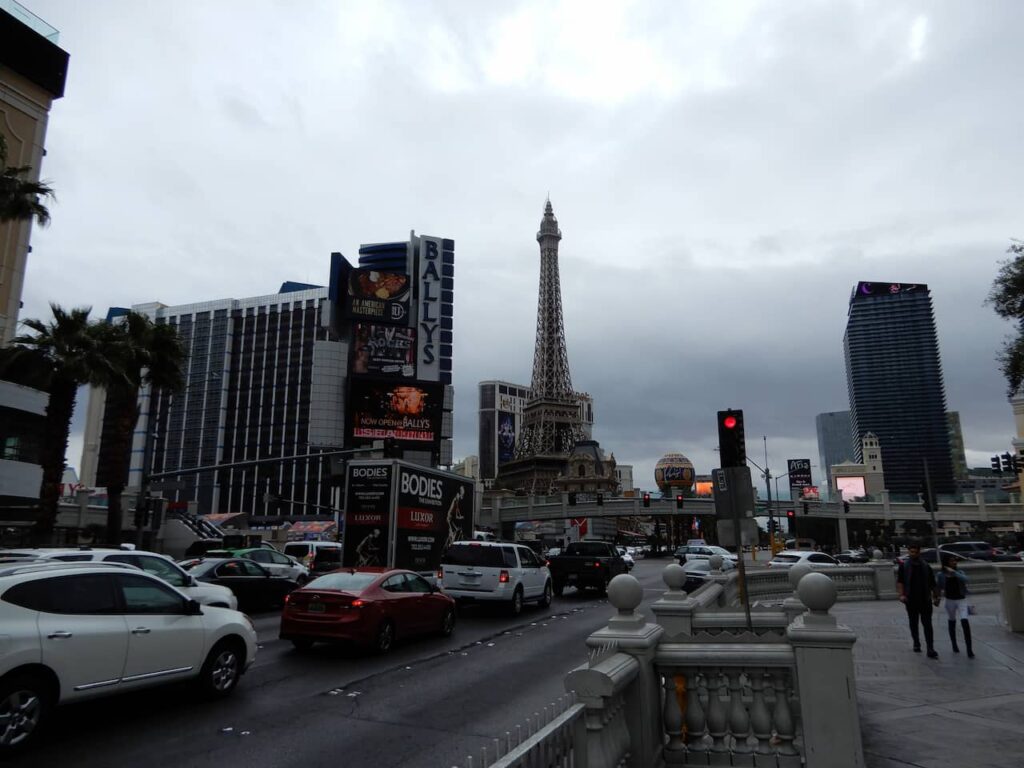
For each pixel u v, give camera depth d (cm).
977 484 17488
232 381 15775
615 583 534
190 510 5459
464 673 1105
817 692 488
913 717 775
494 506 9462
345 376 7831
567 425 15825
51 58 3406
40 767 630
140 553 1263
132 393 2909
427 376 8988
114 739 718
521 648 1361
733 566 3089
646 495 7031
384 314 7481
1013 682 974
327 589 1262
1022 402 8094
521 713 856
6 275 3138
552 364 16425
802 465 9362
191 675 852
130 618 776
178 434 15700
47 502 2569
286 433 15188
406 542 2116
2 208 2189
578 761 398
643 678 490
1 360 2583
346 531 2072
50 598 707
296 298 15762
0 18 3177
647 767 479
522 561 2052
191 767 643
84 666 710
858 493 11756
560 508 9119
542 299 17088
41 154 3372
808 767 481
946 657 1181
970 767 601
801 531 11350
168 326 3003
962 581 1214
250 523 9038
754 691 523
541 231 17362
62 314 2689
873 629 1566
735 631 804
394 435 6141
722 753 517
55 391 2650
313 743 722
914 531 10712
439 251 9462
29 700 661
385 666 1155
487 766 310
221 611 924
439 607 1473
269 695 932
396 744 723
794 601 808
